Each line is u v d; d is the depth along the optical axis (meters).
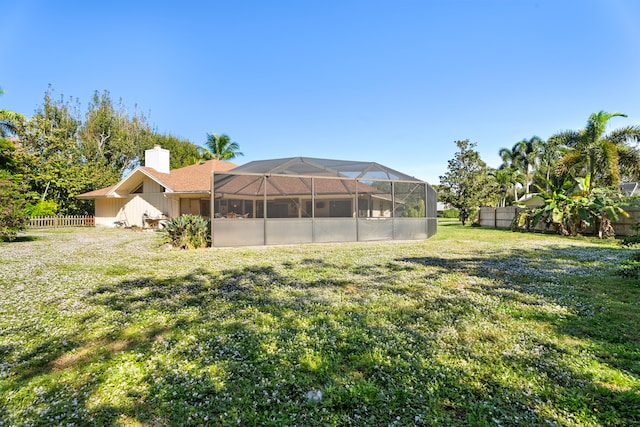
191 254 10.97
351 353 3.42
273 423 2.33
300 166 14.91
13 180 14.12
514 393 2.68
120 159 39.44
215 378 2.94
